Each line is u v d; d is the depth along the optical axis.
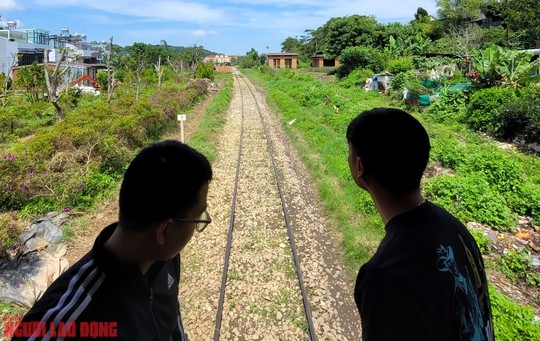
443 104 18.31
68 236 6.55
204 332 4.41
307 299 4.98
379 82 28.64
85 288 1.32
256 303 4.93
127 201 1.39
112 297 1.34
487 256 6.07
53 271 5.52
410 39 40.22
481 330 1.42
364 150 1.59
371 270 1.42
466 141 13.70
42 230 6.42
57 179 8.09
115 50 45.81
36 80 25.70
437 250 1.41
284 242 6.52
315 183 9.61
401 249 1.42
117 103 16.89
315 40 76.94
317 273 5.63
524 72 17.16
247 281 5.38
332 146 12.51
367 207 7.59
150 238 1.43
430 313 1.30
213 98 29.58
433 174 9.67
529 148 12.89
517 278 5.64
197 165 1.49
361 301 1.42
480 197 7.37
